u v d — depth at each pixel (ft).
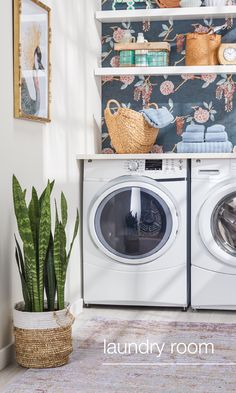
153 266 14.80
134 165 14.85
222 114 16.97
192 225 14.71
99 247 14.94
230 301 14.61
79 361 11.08
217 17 16.81
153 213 14.74
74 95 14.88
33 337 10.53
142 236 14.79
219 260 14.60
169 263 14.74
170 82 17.19
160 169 14.78
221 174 14.60
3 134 10.87
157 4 17.15
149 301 14.89
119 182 14.94
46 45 12.73
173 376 10.31
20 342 10.64
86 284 15.17
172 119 15.75
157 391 9.64
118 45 16.92
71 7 14.64
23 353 10.64
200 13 16.29
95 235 14.96
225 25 16.89
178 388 9.77
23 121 11.73
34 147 12.28
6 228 10.98
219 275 14.62
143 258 14.76
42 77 12.50
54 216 13.33
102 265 15.07
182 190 14.67
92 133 16.51
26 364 10.66
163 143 17.25
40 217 10.59
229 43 16.76
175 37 17.16
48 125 13.05
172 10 16.43
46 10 12.69
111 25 17.40
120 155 14.82
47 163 12.97
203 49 16.47
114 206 14.90
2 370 10.66
